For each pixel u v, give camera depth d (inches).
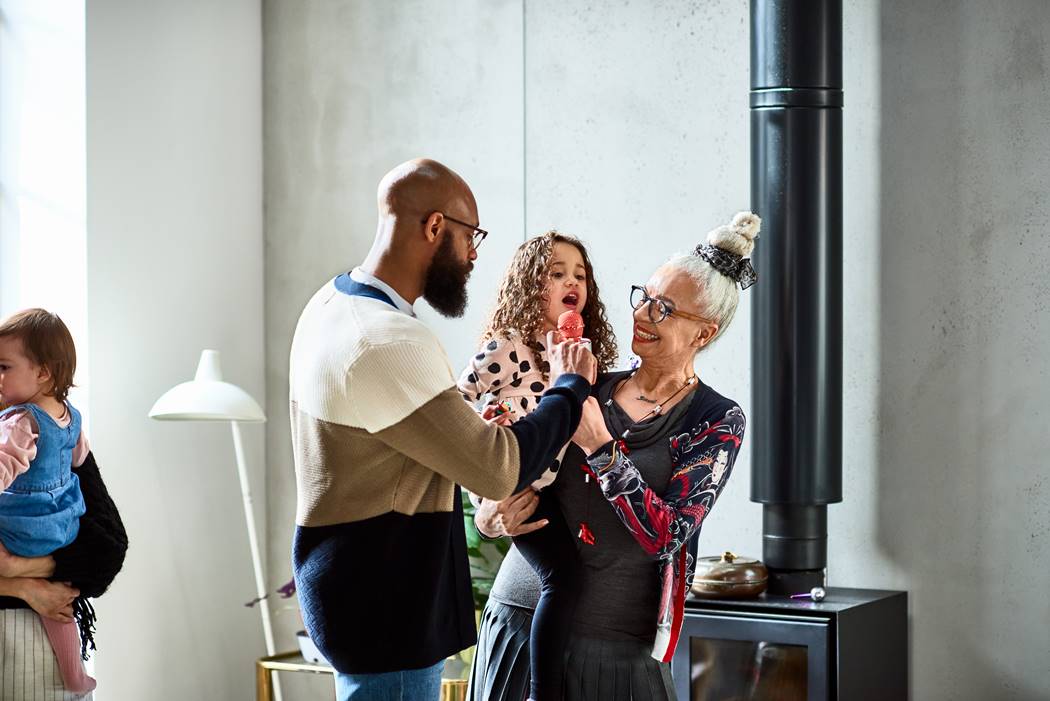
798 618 135.4
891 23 155.0
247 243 197.5
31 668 109.8
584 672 93.6
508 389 100.4
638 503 90.4
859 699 138.4
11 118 176.9
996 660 149.8
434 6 186.2
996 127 149.8
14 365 110.9
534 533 94.8
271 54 199.6
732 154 164.7
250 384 197.3
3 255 177.6
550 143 176.9
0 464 106.0
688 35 167.5
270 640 181.8
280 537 197.9
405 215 85.6
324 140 195.5
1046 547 147.5
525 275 101.0
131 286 178.2
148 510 180.7
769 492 145.7
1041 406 147.7
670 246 168.6
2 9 177.3
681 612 93.6
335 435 81.9
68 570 112.3
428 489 84.7
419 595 84.0
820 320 144.6
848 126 157.3
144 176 180.2
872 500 156.2
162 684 182.2
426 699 85.4
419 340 80.9
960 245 151.7
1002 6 149.5
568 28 175.5
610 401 98.6
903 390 154.6
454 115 184.7
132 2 178.5
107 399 174.9
